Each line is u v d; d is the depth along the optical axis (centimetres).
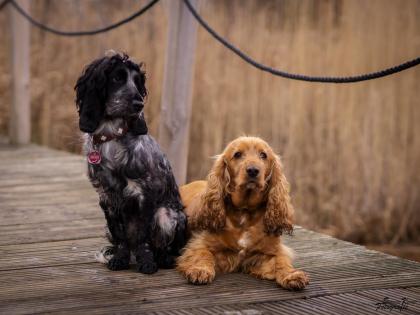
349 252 425
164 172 389
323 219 662
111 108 368
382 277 372
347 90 725
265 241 379
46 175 709
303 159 716
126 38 925
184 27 543
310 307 322
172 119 551
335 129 720
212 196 383
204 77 807
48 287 348
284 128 755
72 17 1039
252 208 380
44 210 543
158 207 385
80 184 661
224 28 828
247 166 363
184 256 383
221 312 313
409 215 657
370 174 681
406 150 691
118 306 320
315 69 755
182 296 336
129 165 370
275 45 791
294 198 683
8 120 1102
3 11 1220
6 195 604
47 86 1008
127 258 384
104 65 372
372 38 737
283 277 353
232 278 369
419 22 736
